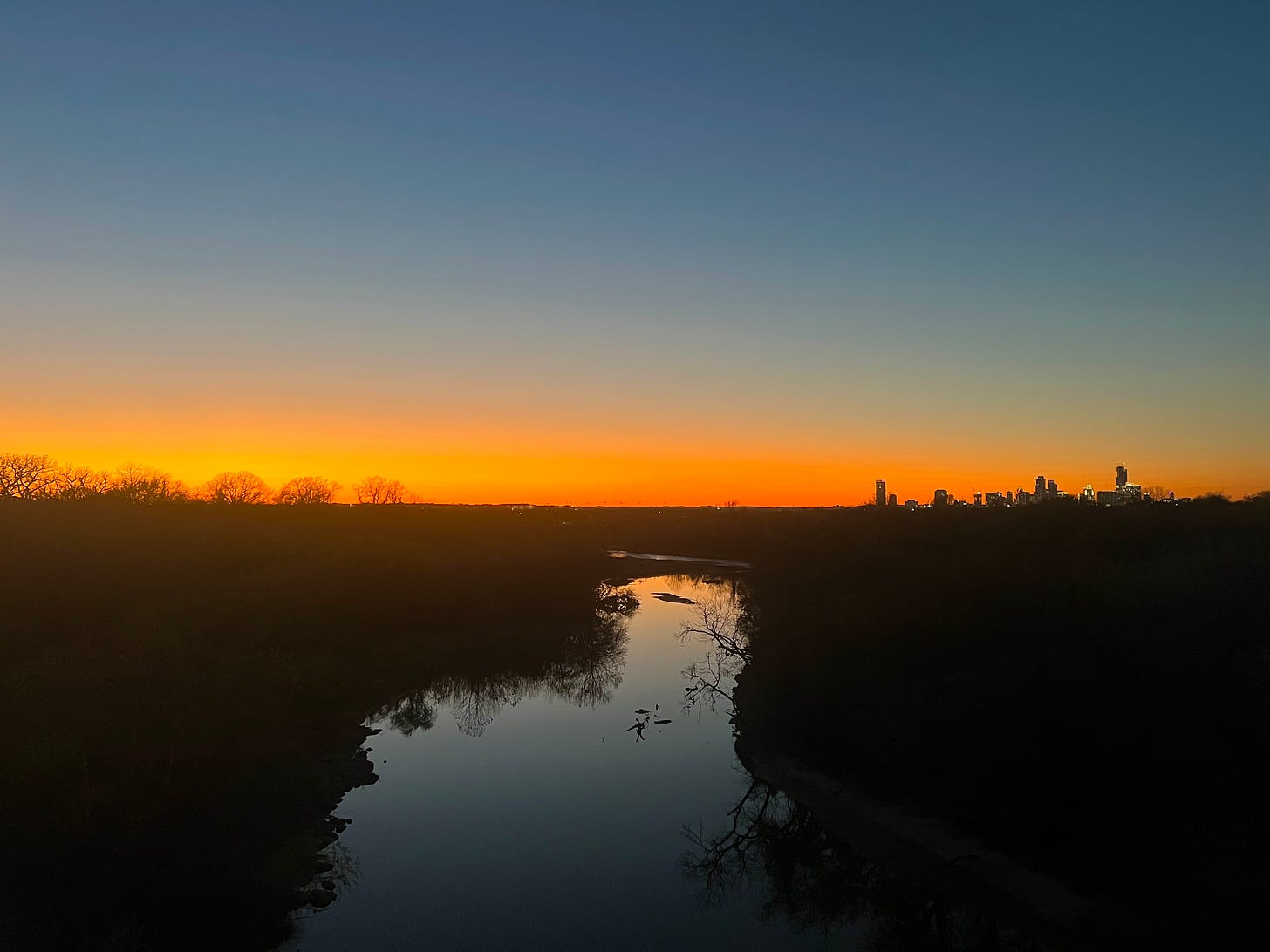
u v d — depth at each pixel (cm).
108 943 1227
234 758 1892
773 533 9262
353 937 1446
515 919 1534
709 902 1620
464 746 2594
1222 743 1524
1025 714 1877
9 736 1736
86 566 3519
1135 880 1455
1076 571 2691
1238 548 2683
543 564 5688
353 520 7594
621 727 2827
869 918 1595
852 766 2200
